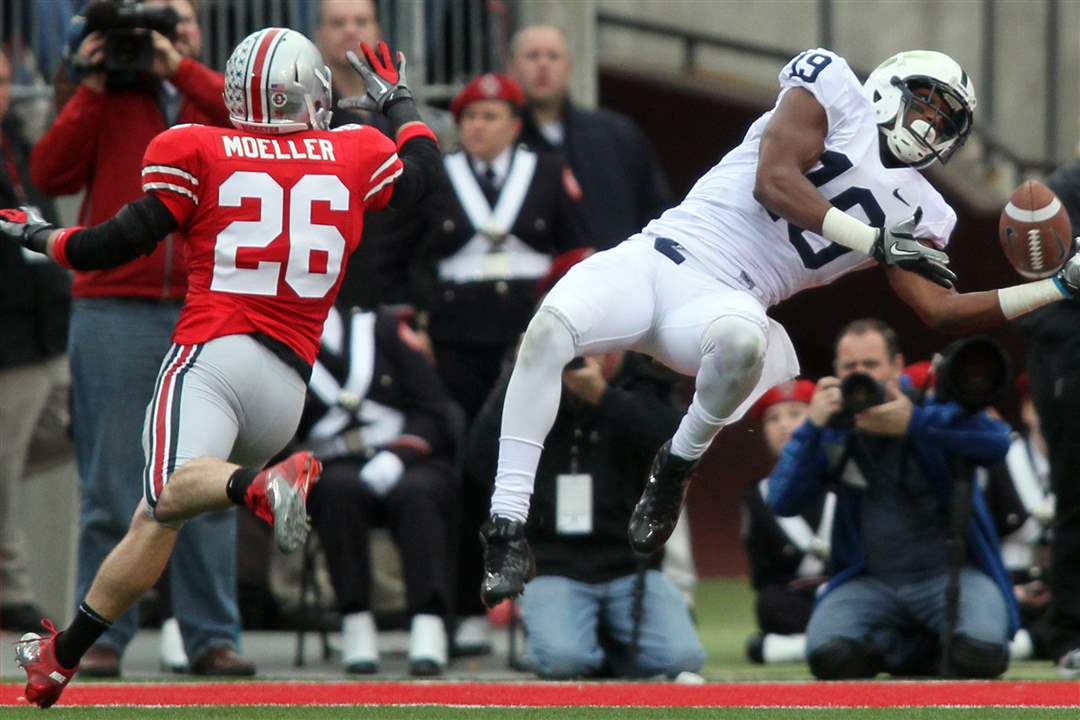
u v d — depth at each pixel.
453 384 28.41
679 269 17.94
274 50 18.11
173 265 24.08
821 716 18.47
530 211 28.55
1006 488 29.42
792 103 17.81
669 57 52.00
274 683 22.88
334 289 18.33
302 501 16.52
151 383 24.11
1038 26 52.06
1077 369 24.38
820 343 50.00
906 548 24.83
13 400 28.72
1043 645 28.84
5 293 28.45
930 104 18.11
